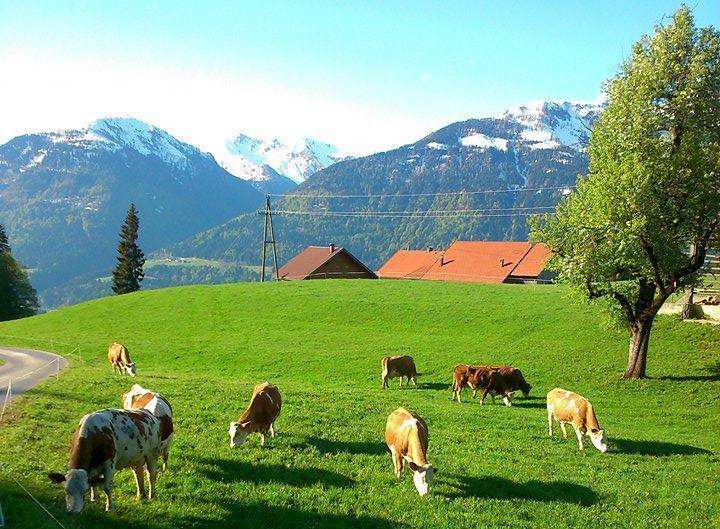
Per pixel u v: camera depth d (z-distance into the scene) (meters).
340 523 15.70
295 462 20.06
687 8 36.34
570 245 39.81
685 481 21.30
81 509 13.25
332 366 47.44
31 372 42.16
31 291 134.38
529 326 54.69
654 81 36.22
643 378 40.47
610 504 18.52
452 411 30.97
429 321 59.47
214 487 17.22
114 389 30.33
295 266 122.62
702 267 40.22
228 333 60.72
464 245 125.75
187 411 26.08
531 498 18.53
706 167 35.31
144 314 72.12
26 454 18.38
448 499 17.80
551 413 26.52
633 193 35.59
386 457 21.33
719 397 36.81
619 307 42.00
